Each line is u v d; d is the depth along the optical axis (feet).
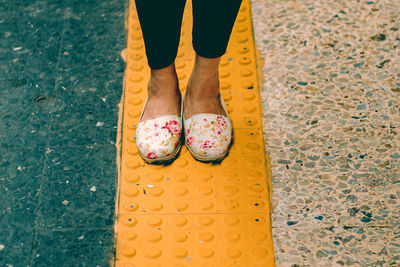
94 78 5.96
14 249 4.75
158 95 5.08
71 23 6.48
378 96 5.66
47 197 5.07
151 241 4.77
